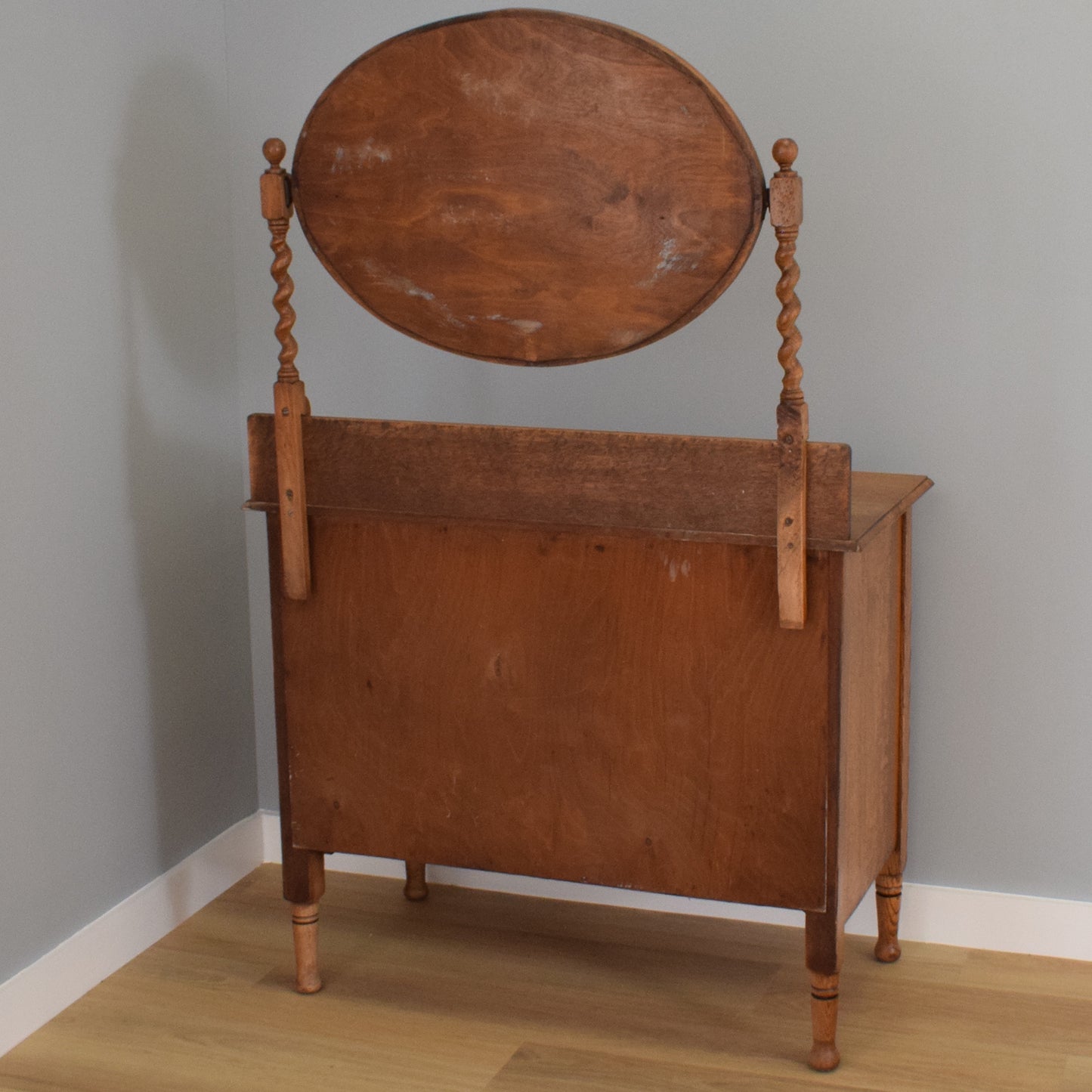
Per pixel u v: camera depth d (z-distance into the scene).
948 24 2.62
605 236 2.19
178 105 2.92
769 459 2.19
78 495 2.70
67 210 2.63
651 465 2.26
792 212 2.09
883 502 2.46
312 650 2.56
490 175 2.21
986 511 2.76
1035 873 2.86
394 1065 2.50
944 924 2.92
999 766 2.84
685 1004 2.69
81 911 2.76
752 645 2.30
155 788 2.96
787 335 2.14
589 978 2.79
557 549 2.37
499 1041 2.57
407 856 2.59
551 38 2.12
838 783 2.31
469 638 2.46
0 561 2.51
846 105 2.71
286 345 2.41
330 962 2.86
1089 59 2.56
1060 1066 2.46
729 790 2.37
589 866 2.48
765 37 2.73
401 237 2.29
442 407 3.04
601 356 2.27
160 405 2.92
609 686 2.40
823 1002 2.43
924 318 2.73
